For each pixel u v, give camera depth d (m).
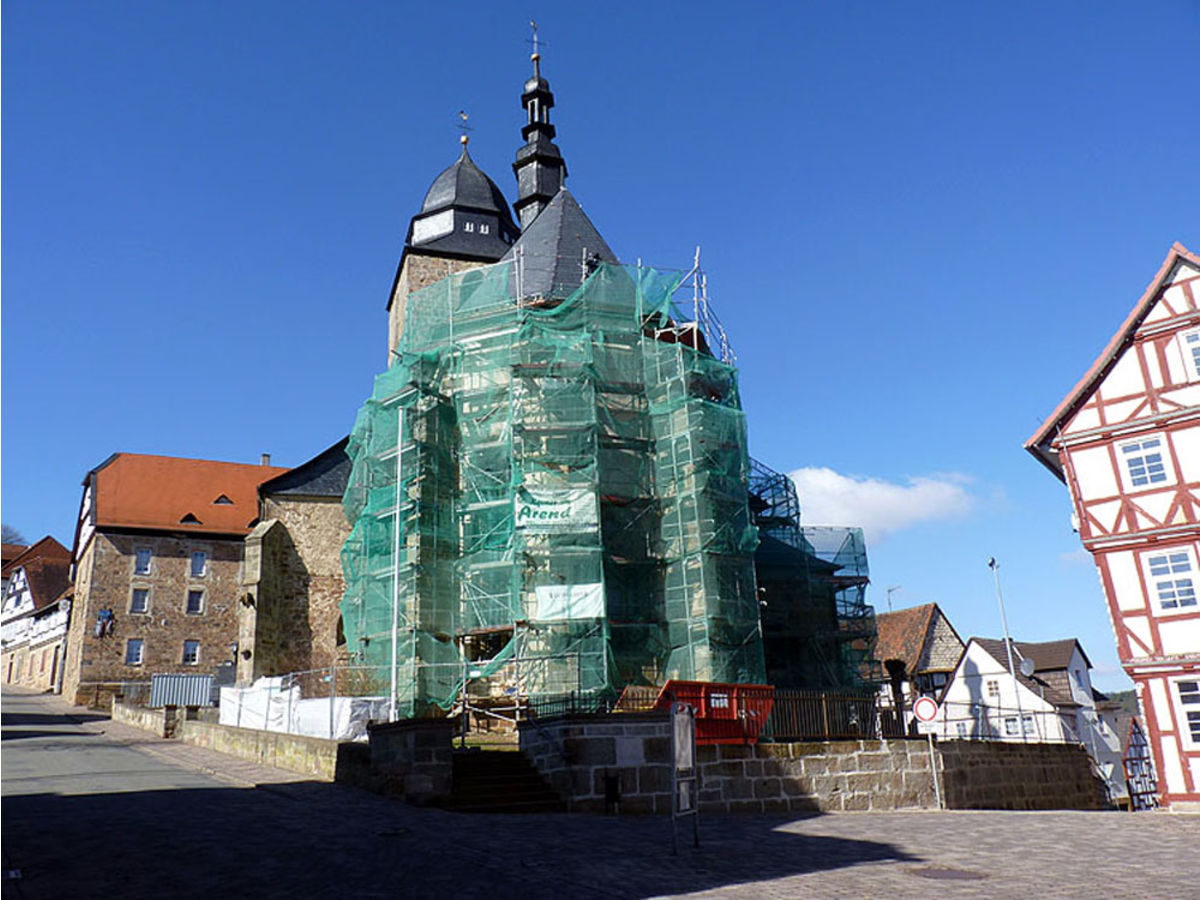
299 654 37.50
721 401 32.62
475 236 47.00
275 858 9.91
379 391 33.31
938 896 8.92
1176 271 24.53
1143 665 22.92
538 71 49.56
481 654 27.89
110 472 48.53
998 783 22.19
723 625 27.78
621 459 29.80
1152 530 23.44
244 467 52.41
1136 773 35.41
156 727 29.75
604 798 15.79
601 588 26.38
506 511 28.81
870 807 18.83
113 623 44.03
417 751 15.14
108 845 10.51
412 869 9.47
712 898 8.54
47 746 25.14
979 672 41.91
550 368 29.48
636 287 32.88
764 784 17.83
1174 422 23.70
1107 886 9.64
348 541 32.62
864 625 35.47
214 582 46.59
